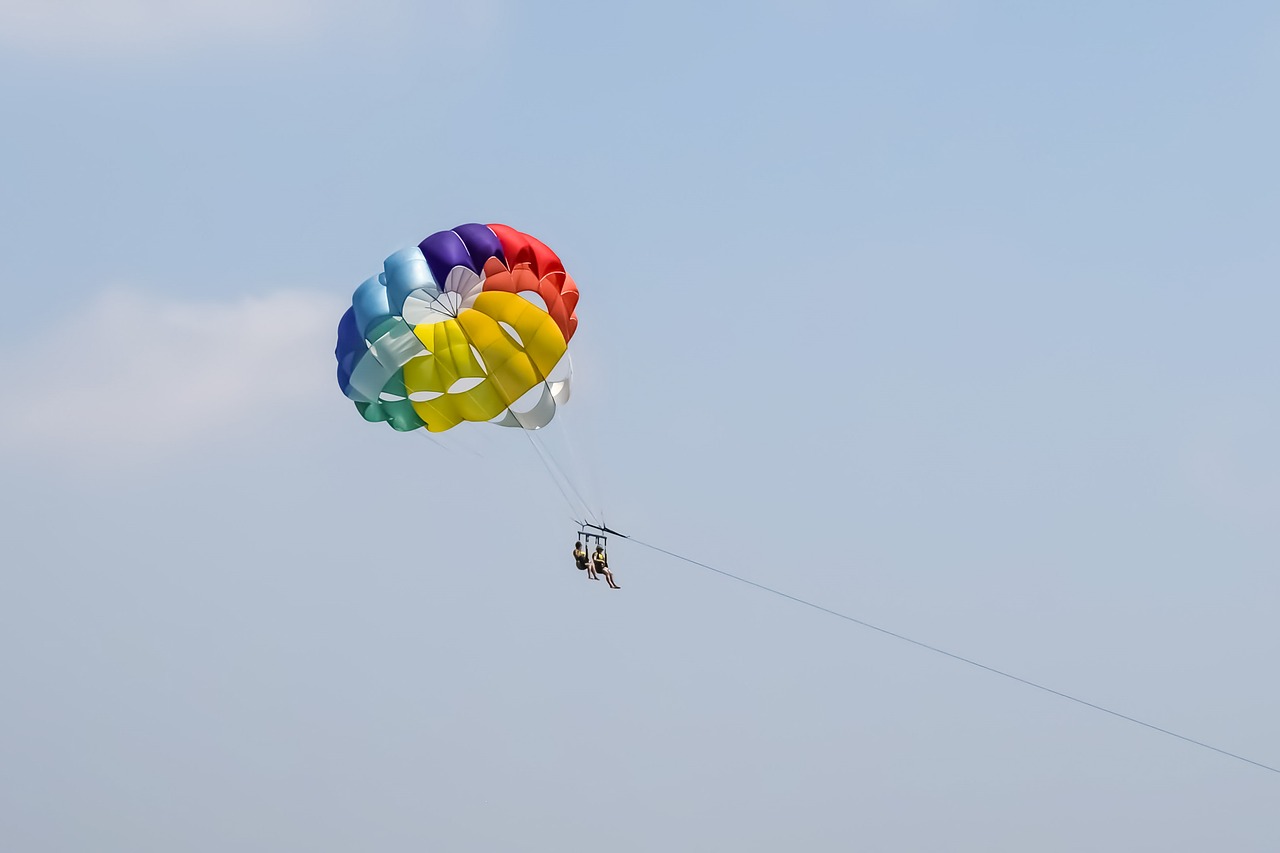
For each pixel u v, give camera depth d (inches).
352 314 5452.8
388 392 5487.2
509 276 5467.5
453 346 5462.6
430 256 5349.4
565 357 5718.5
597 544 5349.4
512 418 5629.9
